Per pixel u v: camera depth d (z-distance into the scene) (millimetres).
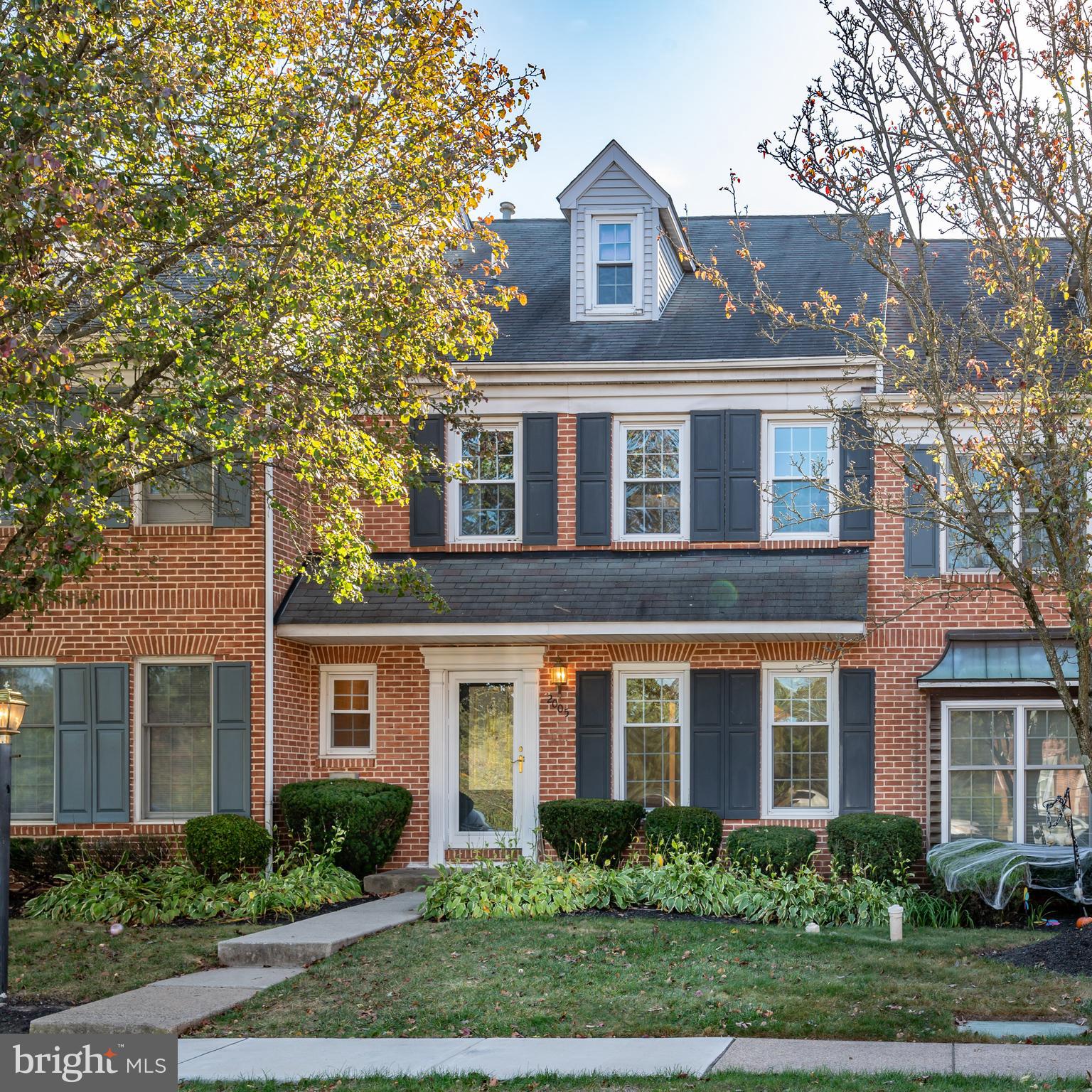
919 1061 9125
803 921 14719
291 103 13727
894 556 18234
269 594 17984
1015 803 17016
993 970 11773
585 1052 9617
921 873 17109
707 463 18922
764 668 18484
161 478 15930
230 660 17891
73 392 14812
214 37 14109
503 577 18656
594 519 19078
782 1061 9172
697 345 19438
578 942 13031
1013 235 11656
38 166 11242
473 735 18953
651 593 17969
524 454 19312
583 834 17422
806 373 18641
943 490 17578
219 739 17812
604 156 20391
